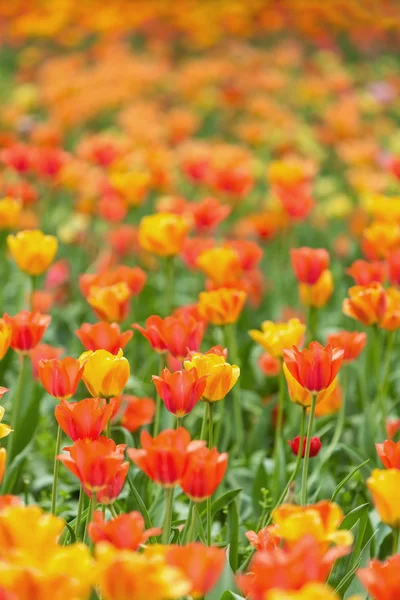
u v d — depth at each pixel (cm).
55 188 849
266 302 745
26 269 472
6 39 1784
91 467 254
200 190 951
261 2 1775
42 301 612
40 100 1222
